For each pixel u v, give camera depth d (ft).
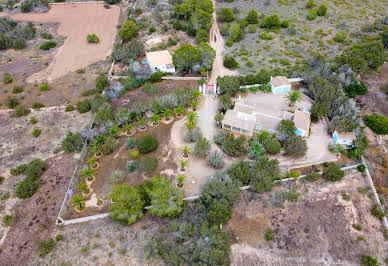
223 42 314.96
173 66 268.82
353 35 317.01
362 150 191.11
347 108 209.97
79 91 256.93
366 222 161.38
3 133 219.00
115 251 148.97
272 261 146.10
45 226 162.40
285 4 388.98
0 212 169.89
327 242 153.17
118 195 156.04
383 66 273.54
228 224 159.63
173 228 152.66
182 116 225.97
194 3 363.35
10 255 151.84
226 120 208.95
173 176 183.83
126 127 212.84
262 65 276.62
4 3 423.23
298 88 250.37
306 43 307.58
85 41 331.77
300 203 169.07
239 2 400.26
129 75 260.42
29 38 335.26
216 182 162.50
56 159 198.59
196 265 136.15
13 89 255.50
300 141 187.42
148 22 358.23
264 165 176.76
